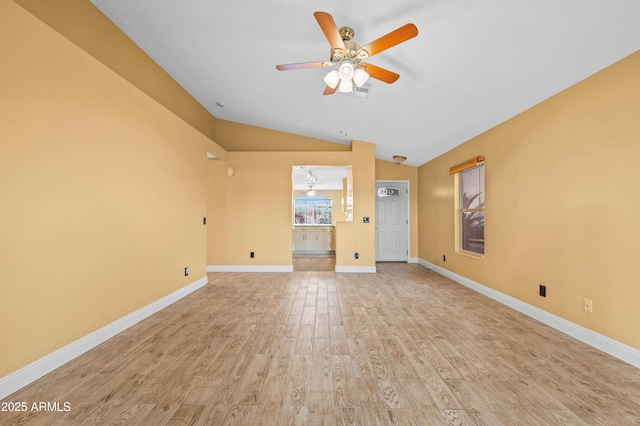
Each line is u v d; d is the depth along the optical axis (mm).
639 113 2088
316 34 2711
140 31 3113
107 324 2631
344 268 5695
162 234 3510
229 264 5770
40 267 2002
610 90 2291
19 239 1864
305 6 2338
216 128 5871
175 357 2283
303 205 11766
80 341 2320
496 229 3795
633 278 2133
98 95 2523
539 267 3051
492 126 3832
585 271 2516
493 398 1766
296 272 5727
